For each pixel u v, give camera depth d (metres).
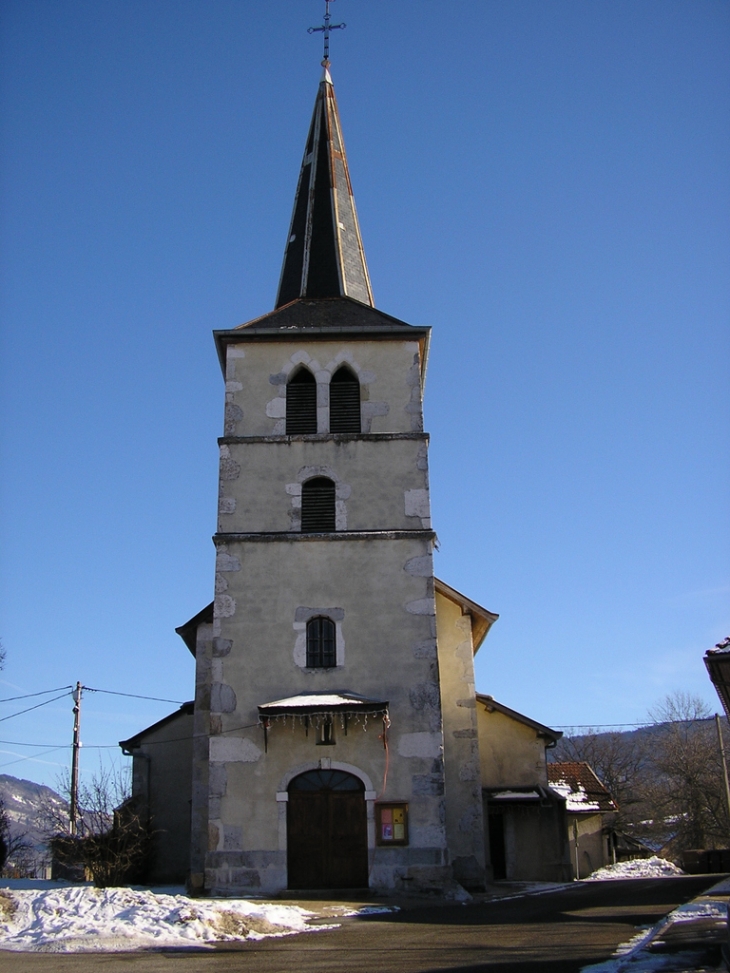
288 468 25.59
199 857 24.03
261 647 23.95
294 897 21.66
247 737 23.23
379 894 21.95
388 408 26.27
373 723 23.27
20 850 37.25
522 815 30.89
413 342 26.94
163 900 17.95
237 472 25.55
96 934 15.60
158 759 29.42
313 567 24.59
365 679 23.69
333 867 22.42
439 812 22.64
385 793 22.80
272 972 12.20
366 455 25.70
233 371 26.69
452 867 24.92
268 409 26.30
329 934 16.20
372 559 24.67
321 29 34.75
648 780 62.12
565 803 31.53
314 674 23.73
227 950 14.52
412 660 23.81
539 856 30.44
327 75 34.00
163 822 28.84
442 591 27.41
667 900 20.81
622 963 11.59
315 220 30.59
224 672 23.73
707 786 52.94
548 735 30.88
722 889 22.22
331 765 22.97
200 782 24.72
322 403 26.31
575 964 12.00
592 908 19.41
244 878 22.20
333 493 25.44
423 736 23.22
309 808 22.81
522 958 12.71
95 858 24.50
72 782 35.84
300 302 28.64
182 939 15.52
